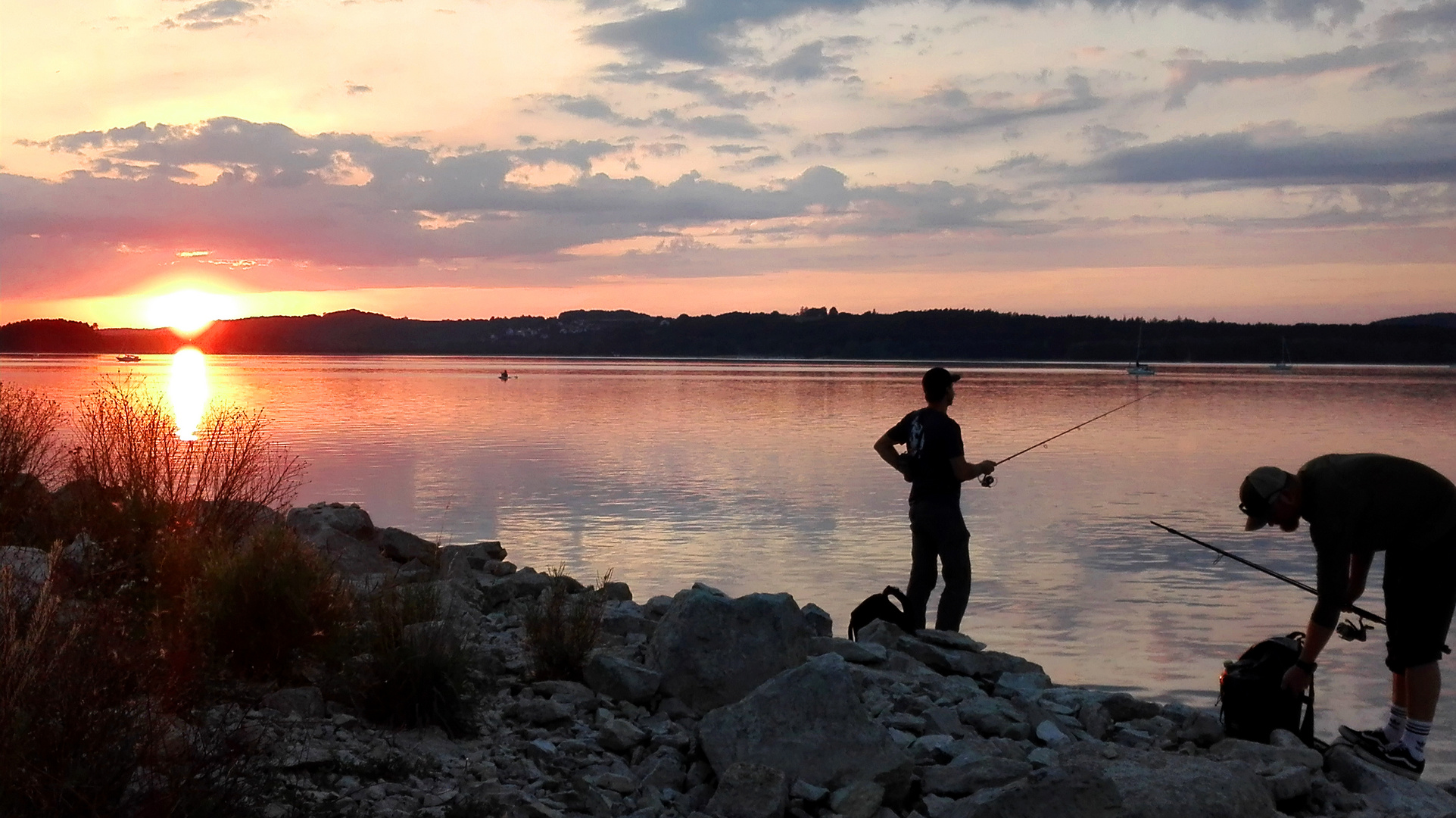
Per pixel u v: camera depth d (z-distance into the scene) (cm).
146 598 565
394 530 1015
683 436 3906
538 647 628
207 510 709
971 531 1883
